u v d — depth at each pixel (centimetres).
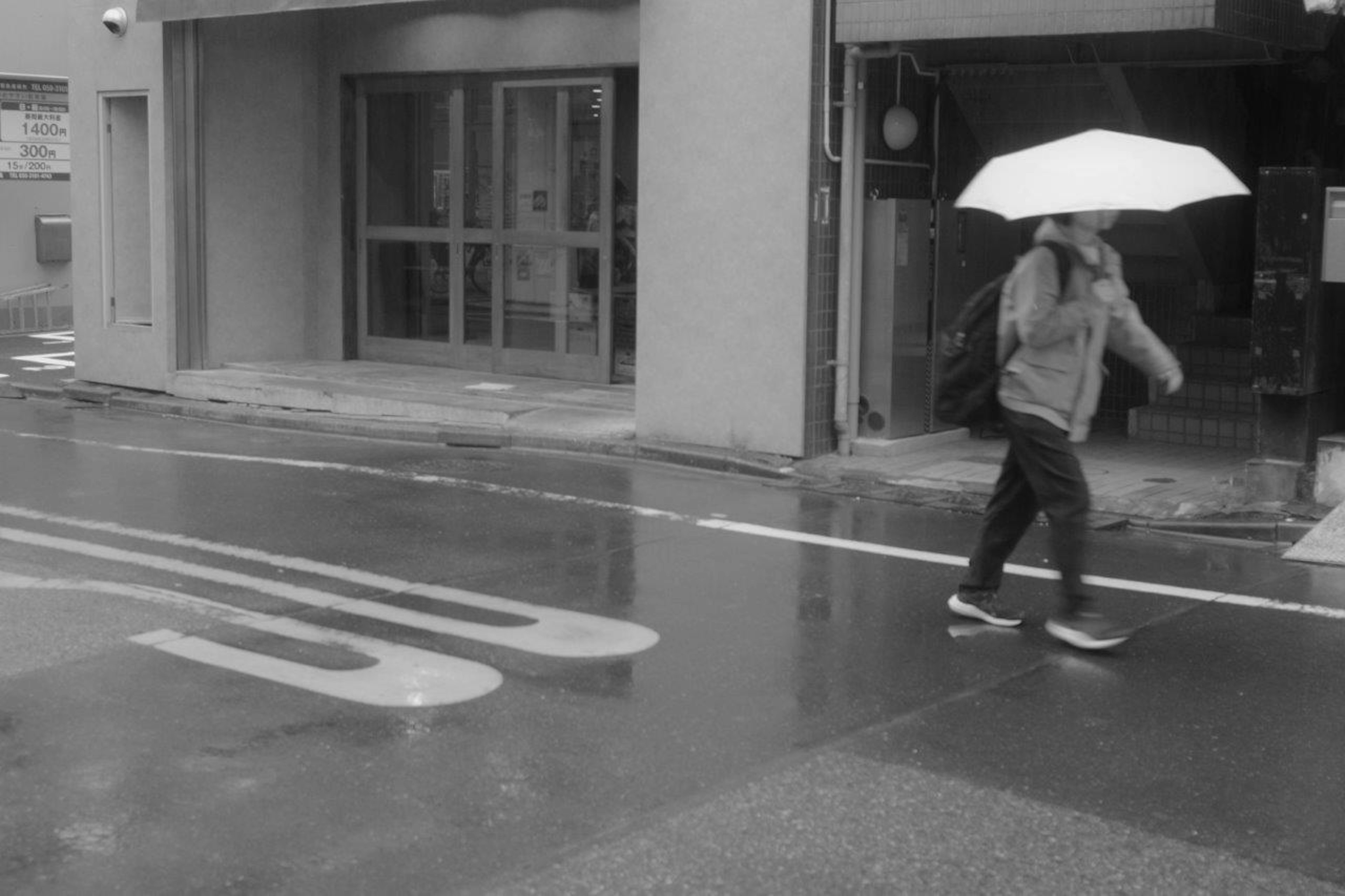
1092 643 660
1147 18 914
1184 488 1001
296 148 1588
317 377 1484
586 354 1434
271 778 514
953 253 1173
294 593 752
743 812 488
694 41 1127
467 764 527
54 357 1911
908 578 793
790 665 642
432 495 1009
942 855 457
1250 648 671
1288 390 913
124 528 903
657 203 1158
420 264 1555
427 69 1491
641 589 768
